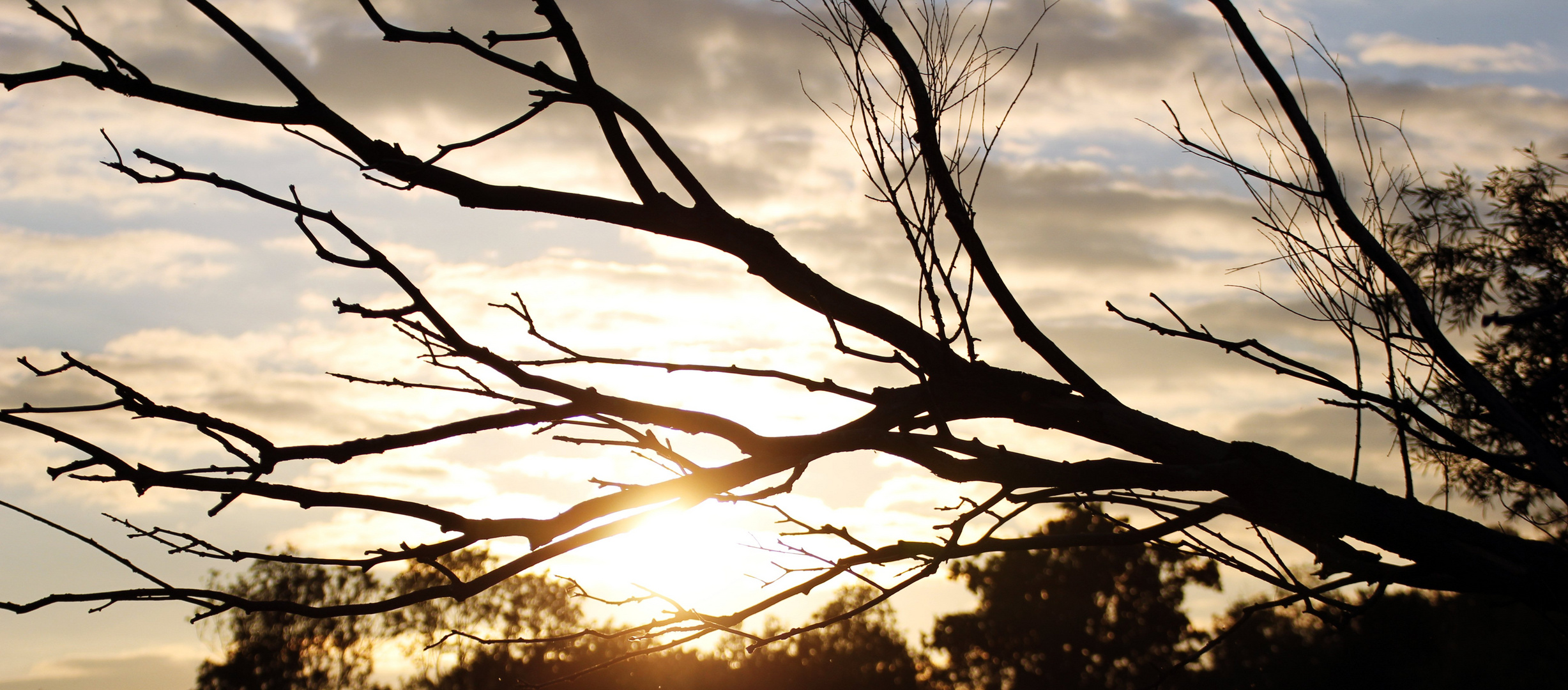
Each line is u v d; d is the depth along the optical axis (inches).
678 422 141.9
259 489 111.3
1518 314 113.1
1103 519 151.6
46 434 107.0
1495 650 843.4
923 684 1934.1
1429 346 154.9
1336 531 149.1
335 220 126.2
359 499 115.7
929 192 151.6
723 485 140.3
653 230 166.9
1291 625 1273.4
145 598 104.4
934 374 165.0
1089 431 163.5
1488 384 154.3
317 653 1359.5
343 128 149.6
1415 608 1035.9
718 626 149.1
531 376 134.3
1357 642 1040.8
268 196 125.6
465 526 119.5
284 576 1405.0
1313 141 157.3
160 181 125.3
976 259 166.6
